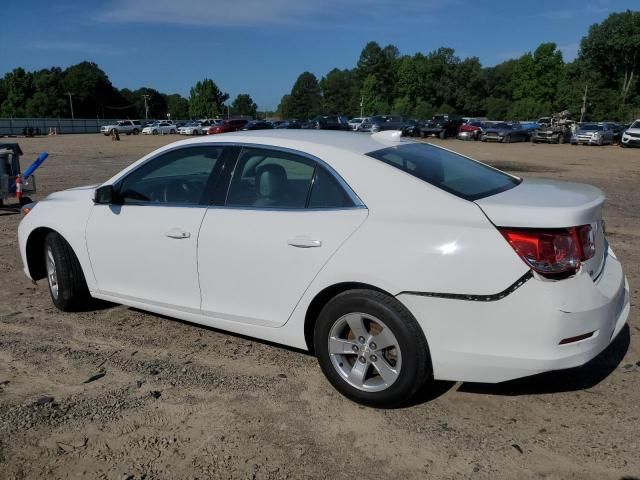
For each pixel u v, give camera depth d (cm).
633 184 1451
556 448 300
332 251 335
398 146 391
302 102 13725
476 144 3819
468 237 303
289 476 281
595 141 3612
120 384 371
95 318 487
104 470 286
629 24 9794
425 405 344
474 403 345
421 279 307
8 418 330
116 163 2133
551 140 3919
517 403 345
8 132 7225
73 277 482
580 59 10525
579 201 321
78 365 399
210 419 330
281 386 368
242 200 383
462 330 304
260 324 375
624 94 9812
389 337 322
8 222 922
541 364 295
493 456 294
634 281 571
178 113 16662
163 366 397
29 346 430
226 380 376
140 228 422
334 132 423
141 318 487
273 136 394
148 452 300
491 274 296
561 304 291
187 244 396
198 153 414
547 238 293
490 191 345
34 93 12662
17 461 293
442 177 349
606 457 292
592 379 373
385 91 12081
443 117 4634
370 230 327
